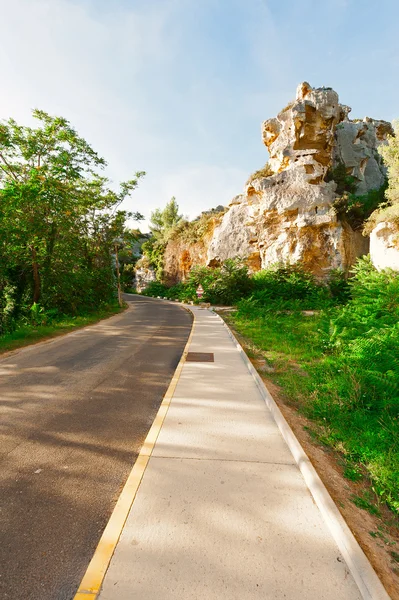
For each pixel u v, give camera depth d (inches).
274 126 1503.4
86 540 93.6
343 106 1654.8
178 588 73.9
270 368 291.6
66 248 827.4
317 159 1387.8
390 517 103.8
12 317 648.4
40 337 481.7
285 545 87.1
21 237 682.8
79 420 182.4
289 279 1250.0
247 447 142.8
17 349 397.7
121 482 123.6
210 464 128.2
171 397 209.0
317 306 1008.2
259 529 93.0
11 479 124.5
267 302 1084.5
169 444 145.0
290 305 976.9
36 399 217.2
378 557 84.8
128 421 181.5
